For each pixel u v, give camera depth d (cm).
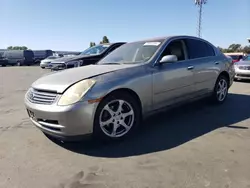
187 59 470
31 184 255
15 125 450
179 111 517
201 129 405
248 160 294
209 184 246
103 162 299
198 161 293
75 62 838
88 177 265
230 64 594
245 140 354
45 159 310
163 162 293
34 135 394
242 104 581
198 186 243
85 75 346
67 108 306
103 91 328
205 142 350
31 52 3531
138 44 470
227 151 319
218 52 572
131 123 367
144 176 264
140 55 431
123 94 354
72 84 322
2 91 880
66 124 309
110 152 325
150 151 325
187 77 453
